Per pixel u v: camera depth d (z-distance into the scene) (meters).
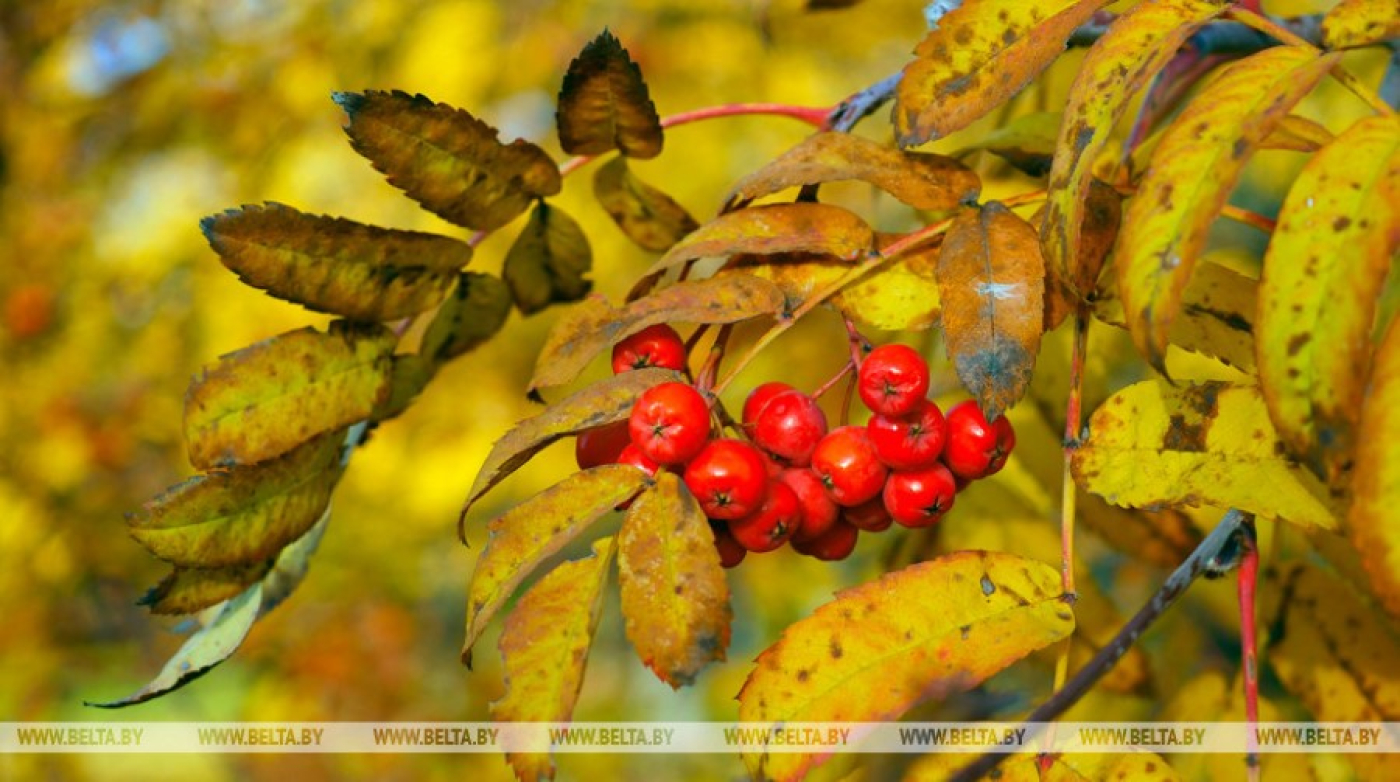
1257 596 0.41
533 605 0.33
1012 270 0.34
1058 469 0.44
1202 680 0.42
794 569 0.78
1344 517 0.33
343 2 0.83
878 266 0.35
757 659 0.33
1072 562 0.34
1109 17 0.40
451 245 0.39
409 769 0.96
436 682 1.02
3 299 0.92
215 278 0.86
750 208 0.36
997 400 0.33
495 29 0.79
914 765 0.34
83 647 0.98
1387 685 0.39
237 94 0.84
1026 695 0.44
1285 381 0.30
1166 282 0.31
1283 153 0.60
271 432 0.38
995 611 0.33
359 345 0.39
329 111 0.82
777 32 0.59
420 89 0.78
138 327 0.90
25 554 0.95
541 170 0.39
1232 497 0.33
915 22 0.67
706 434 0.33
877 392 0.34
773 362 0.66
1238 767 0.40
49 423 0.92
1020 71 0.35
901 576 0.33
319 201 0.81
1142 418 0.34
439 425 0.89
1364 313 0.30
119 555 0.99
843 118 0.39
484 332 0.42
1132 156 0.39
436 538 0.94
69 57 0.92
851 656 0.33
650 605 0.32
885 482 0.35
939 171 0.36
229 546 0.38
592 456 0.35
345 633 0.98
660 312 0.35
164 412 0.92
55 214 0.92
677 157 0.77
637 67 0.37
